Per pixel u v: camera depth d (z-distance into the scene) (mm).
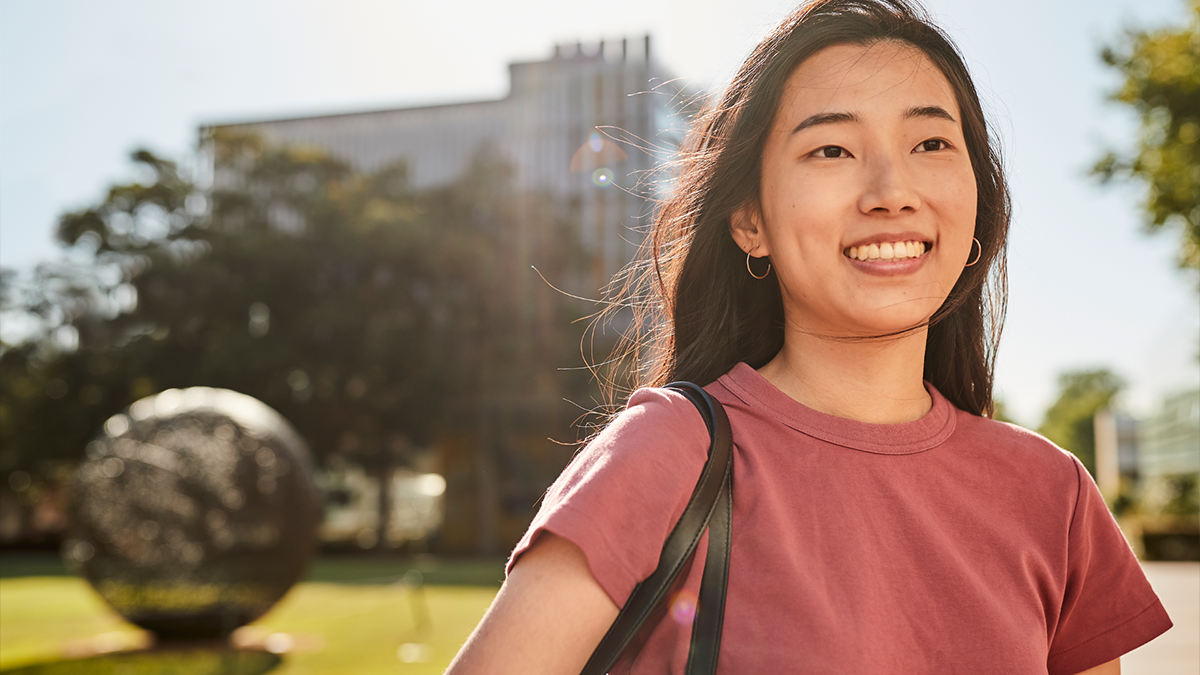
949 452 1226
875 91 1191
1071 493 1259
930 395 1312
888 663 1057
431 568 25031
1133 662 7129
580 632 982
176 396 11609
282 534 11125
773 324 1416
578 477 1035
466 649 985
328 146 41688
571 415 29750
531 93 38562
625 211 35094
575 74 37938
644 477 1032
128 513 10750
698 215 1343
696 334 1409
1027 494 1247
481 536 32094
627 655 1061
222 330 28781
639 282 1555
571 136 37688
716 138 1335
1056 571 1226
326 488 33312
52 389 30344
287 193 31547
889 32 1234
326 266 29516
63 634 11766
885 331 1201
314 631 11727
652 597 1011
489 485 32062
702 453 1092
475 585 18641
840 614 1051
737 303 1401
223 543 10859
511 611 982
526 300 29969
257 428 11227
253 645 10641
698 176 1340
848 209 1178
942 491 1193
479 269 29734
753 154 1260
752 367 1413
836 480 1141
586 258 31109
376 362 28500
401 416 29203
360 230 29156
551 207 31516
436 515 33438
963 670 1087
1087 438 86750
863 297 1173
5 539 32125
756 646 1021
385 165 32625
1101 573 1310
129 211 30625
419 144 40781
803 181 1193
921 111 1199
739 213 1316
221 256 29484
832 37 1222
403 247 28969
